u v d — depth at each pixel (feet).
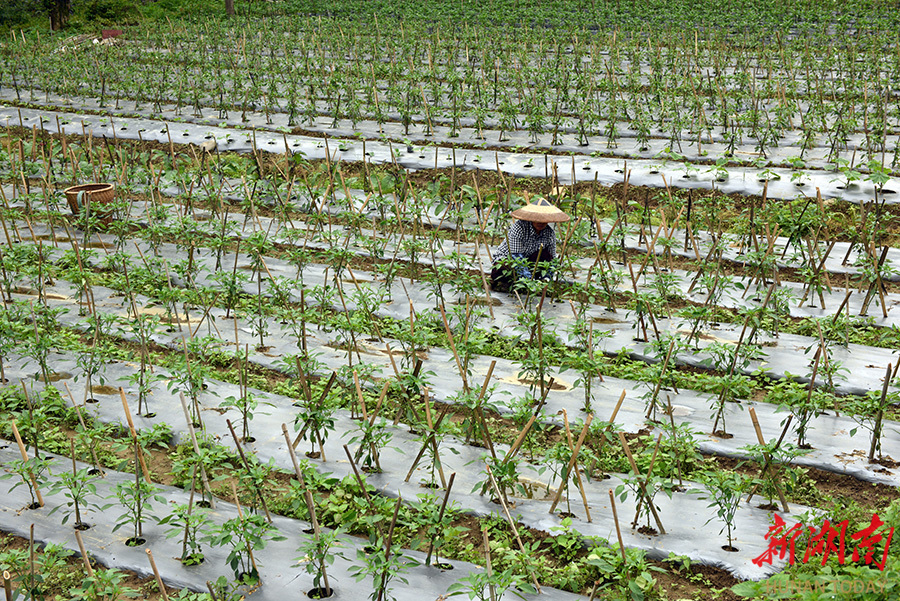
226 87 89.71
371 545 20.52
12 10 133.90
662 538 22.72
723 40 102.12
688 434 25.99
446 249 48.08
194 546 21.52
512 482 24.09
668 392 31.65
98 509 23.91
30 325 33.94
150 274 37.99
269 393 31.12
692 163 61.36
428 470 26.05
